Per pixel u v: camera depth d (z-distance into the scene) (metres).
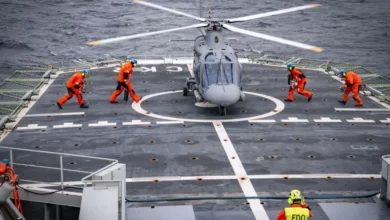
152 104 63.41
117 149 49.47
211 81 58.81
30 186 41.22
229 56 60.91
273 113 60.22
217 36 62.62
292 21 194.88
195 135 53.12
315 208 38.50
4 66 129.00
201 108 61.91
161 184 42.16
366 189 41.62
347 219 37.06
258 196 40.06
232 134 53.41
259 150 49.31
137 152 48.78
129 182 42.50
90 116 59.16
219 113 59.91
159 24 185.25
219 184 42.22
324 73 79.25
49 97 66.62
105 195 32.84
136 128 55.16
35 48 148.50
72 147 50.03
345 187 41.88
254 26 184.75
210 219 36.88
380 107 63.22
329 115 59.81
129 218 36.97
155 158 47.34
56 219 39.62
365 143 51.34
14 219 29.12
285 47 152.38
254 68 81.38
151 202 39.16
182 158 47.38
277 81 74.00
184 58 87.25
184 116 58.97
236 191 41.00
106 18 196.38
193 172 44.47
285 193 40.66
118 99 65.62
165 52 145.12
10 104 62.50
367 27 183.62
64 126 55.88
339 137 52.84
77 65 83.56
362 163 46.62
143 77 75.56
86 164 46.03
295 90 65.88
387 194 38.47
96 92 68.50
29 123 56.94
